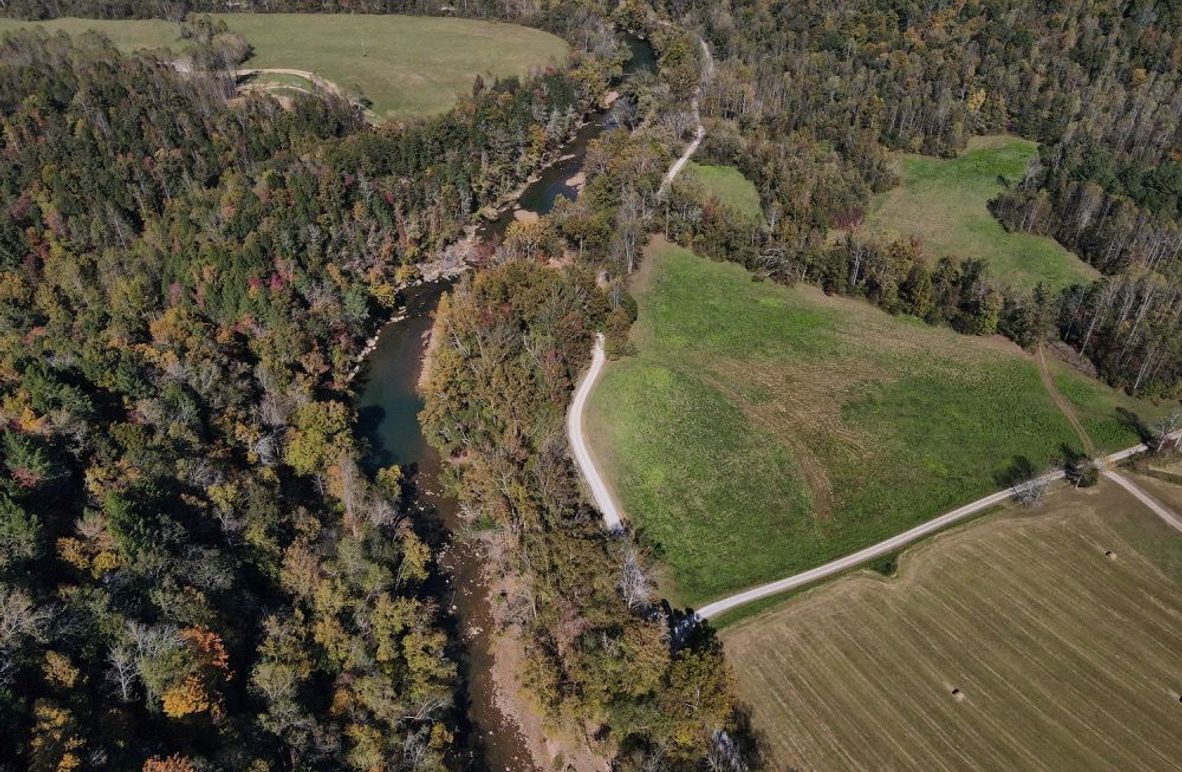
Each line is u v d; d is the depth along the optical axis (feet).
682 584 395.34
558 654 356.79
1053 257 639.76
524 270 579.07
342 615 370.53
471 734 351.87
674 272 641.40
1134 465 445.78
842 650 356.59
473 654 384.47
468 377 507.30
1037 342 542.16
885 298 589.73
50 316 533.96
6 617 295.48
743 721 331.36
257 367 501.15
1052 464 451.12
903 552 400.88
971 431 475.72
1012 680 343.26
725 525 424.46
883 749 321.11
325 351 559.38
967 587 381.81
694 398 503.61
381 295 626.64
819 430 477.77
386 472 455.63
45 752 263.49
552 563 384.06
